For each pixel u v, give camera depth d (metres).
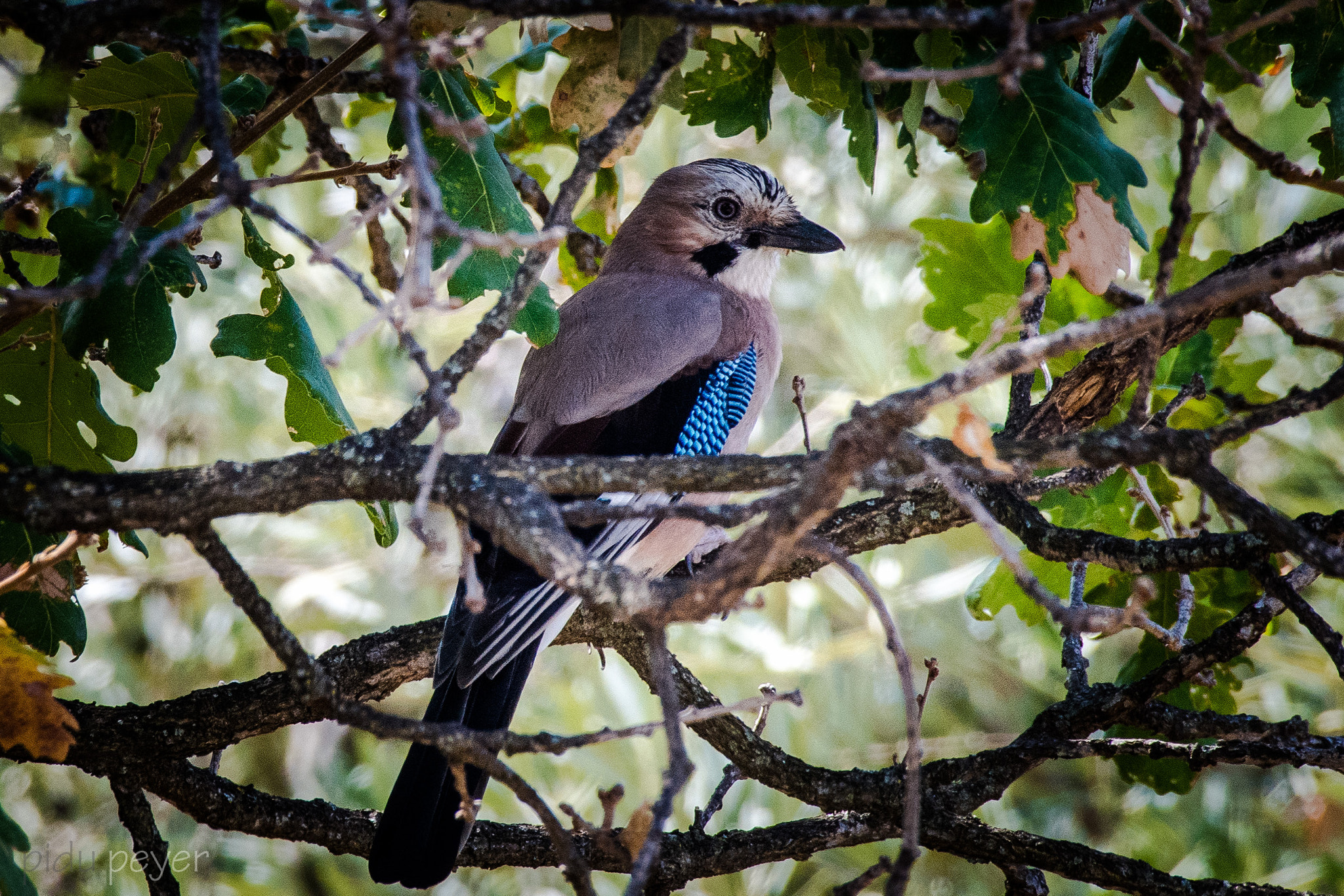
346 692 5.65
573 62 6.05
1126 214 4.58
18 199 4.58
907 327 8.97
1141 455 3.55
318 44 7.15
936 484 5.77
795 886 8.97
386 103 6.16
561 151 8.42
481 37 3.38
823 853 9.16
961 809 5.27
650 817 3.53
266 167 6.75
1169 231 3.65
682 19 3.54
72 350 4.62
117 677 9.79
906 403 3.08
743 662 8.77
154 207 5.15
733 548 3.30
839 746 9.05
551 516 3.66
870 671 9.41
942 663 9.62
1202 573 6.16
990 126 4.68
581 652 9.39
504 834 5.49
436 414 3.36
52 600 5.12
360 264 9.19
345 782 10.35
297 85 5.51
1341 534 4.63
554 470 3.88
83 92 5.45
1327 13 4.91
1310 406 3.54
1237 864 9.07
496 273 4.74
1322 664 8.61
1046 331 6.56
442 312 3.22
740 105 5.93
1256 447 8.84
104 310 4.62
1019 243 4.96
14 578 3.92
